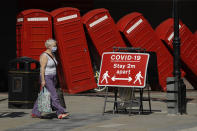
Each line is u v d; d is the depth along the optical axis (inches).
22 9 1892.2
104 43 1465.3
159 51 1544.0
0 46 1929.1
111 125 751.7
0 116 896.3
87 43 1534.2
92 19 1455.5
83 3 1923.0
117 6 1999.3
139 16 1513.3
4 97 1362.0
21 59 1025.5
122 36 1556.3
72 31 1433.3
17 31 1443.2
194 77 1636.3
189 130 682.8
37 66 1044.5
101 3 1977.1
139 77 897.5
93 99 1279.5
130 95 941.2
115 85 905.5
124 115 909.8
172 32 1547.7
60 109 849.5
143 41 1514.5
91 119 842.8
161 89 1560.0
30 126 751.1
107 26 1472.7
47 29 1414.9
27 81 1019.9
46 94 845.2
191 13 2038.6
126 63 908.6
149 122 791.7
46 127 737.0
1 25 1930.4
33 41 1406.3
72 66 1434.5
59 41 1418.6
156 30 1608.0
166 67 1558.8
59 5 1878.7
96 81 1514.5
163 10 2026.3
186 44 1592.0
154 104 1154.0
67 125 760.3
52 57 847.1
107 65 918.4
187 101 1237.1
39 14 1412.4
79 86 1443.2
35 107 863.7
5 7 1923.0
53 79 850.1
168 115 901.8
